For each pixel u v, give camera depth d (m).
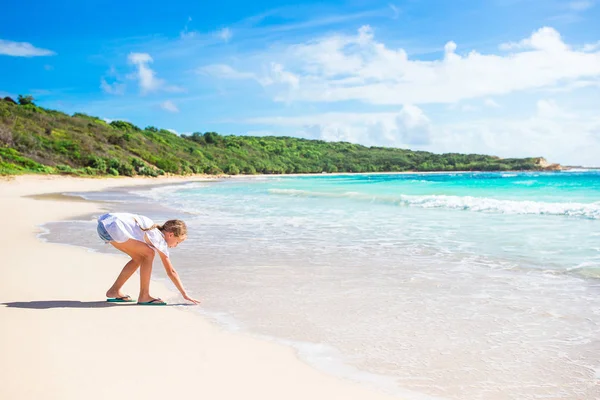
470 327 3.88
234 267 6.33
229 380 2.85
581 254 7.11
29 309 4.18
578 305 4.50
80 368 2.93
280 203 17.92
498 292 5.01
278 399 2.62
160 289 5.13
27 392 2.57
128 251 4.48
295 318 4.12
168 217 12.80
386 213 13.85
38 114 55.72
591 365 3.12
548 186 28.83
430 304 4.55
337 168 107.19
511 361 3.20
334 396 2.68
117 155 51.78
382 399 2.65
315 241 8.66
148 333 3.65
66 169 38.72
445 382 2.88
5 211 13.01
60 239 8.45
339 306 4.48
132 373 2.88
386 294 4.93
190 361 3.12
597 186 28.33
